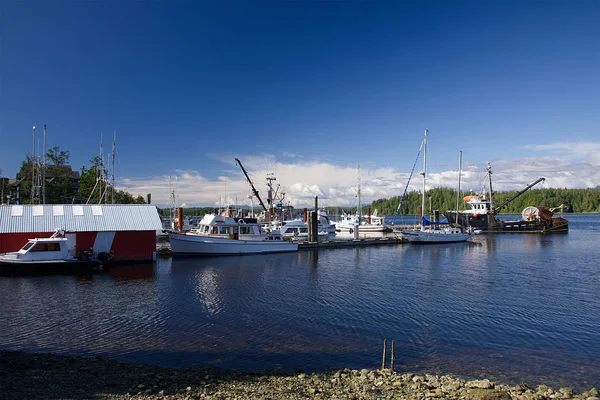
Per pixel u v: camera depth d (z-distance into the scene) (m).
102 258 42.28
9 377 14.10
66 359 16.75
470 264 48.50
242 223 56.88
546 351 19.27
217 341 20.42
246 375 15.67
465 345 20.06
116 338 20.73
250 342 20.30
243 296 30.45
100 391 13.34
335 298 29.95
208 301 28.73
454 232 77.69
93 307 26.73
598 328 22.80
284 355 18.61
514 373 16.73
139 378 14.77
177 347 19.52
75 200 90.69
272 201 82.44
